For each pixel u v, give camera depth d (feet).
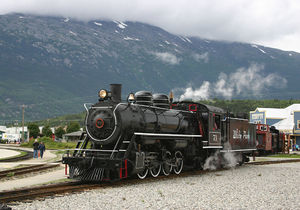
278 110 250.78
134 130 50.55
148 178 52.11
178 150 61.72
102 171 45.96
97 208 31.60
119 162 45.21
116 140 48.80
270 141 150.30
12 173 57.16
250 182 51.44
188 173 61.41
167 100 61.67
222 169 72.54
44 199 34.27
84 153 50.83
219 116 72.49
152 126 54.34
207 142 66.90
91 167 47.06
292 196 40.11
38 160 97.55
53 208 31.12
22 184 47.24
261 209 33.12
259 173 64.90
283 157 133.39
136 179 50.72
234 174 62.54
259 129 141.08
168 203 34.45
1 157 111.34
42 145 106.42
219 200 36.60
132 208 32.09
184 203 34.71
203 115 68.03
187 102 69.41
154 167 53.83
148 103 55.98
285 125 230.07
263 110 246.88
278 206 34.47
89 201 34.27
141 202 34.68
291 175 62.34
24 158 106.32
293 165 87.15
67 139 312.71
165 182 49.16
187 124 64.18
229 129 76.43
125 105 50.83
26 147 227.40
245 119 86.63
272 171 69.10
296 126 225.35
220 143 71.82
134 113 51.37
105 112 49.70
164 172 56.03
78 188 41.16
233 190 43.32
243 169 73.51
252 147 91.04
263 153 143.64
